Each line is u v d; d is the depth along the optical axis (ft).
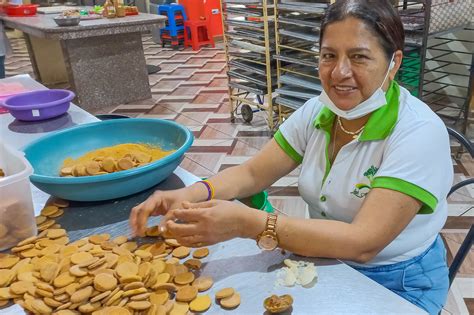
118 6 14.34
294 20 9.91
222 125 12.42
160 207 3.55
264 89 11.57
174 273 2.86
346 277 2.80
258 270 2.92
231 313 2.56
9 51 15.51
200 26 22.44
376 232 2.99
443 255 3.81
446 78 12.02
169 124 4.71
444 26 9.09
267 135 11.56
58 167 4.50
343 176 3.53
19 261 3.07
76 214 3.78
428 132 3.19
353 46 3.04
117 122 4.89
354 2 3.05
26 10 16.03
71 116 6.36
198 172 9.76
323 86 3.35
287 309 2.55
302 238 2.95
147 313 2.52
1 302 2.72
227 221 2.96
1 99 6.79
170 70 18.67
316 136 3.84
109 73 14.40
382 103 3.28
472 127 10.54
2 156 4.00
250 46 11.31
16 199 3.30
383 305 2.55
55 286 2.66
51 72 18.39
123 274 2.69
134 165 4.01
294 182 9.07
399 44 3.18
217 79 16.98
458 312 5.67
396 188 3.04
